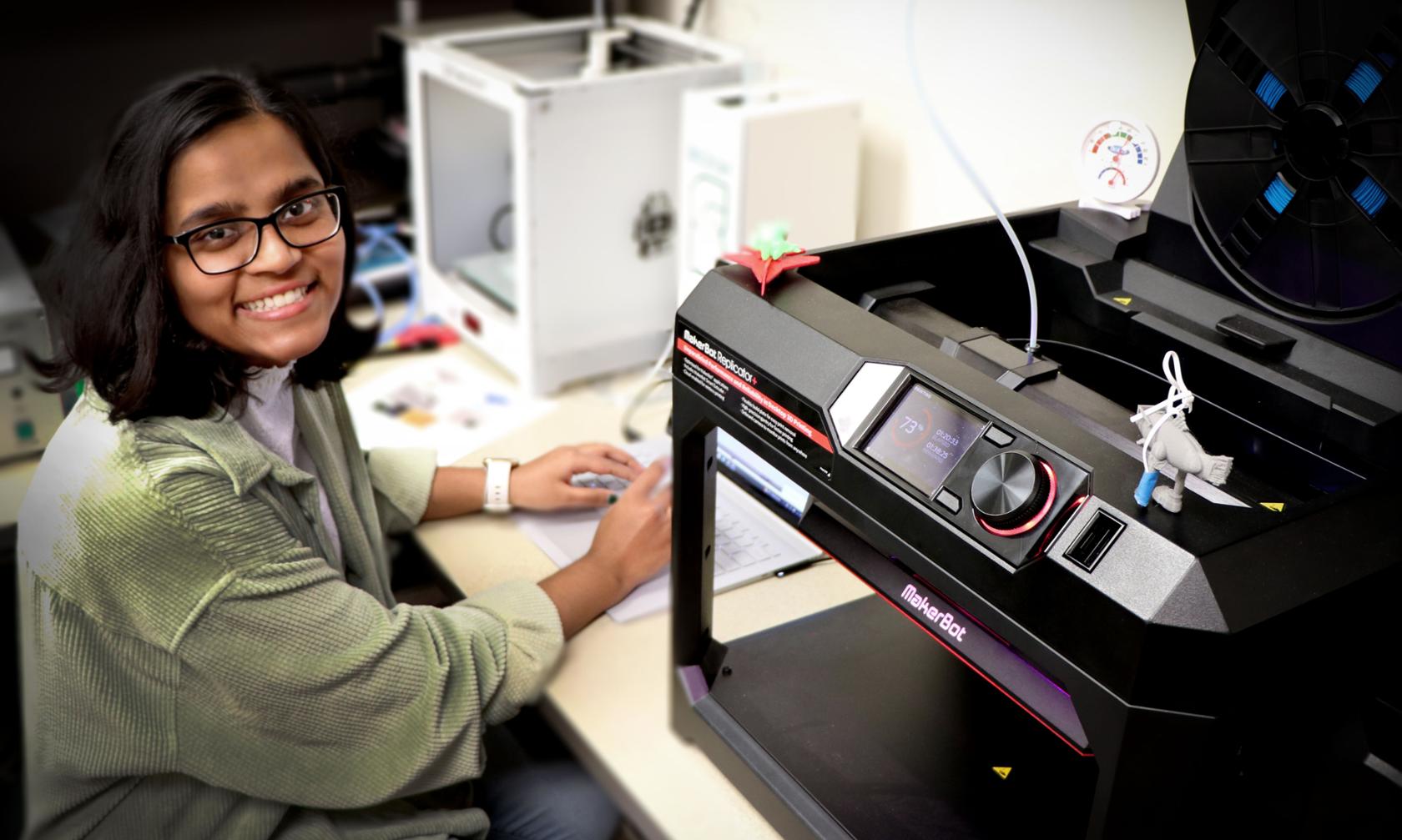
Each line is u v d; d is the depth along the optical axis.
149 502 0.85
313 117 1.00
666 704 1.01
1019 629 0.67
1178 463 0.63
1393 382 0.75
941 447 0.72
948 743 0.94
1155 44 1.16
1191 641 0.60
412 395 1.60
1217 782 0.66
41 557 0.87
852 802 0.87
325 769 0.95
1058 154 1.30
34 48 2.00
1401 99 0.72
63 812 0.96
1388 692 0.71
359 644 0.92
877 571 0.88
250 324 0.94
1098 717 0.64
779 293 0.84
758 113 1.44
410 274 1.92
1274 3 0.79
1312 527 0.66
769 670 1.01
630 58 1.79
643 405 1.58
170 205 0.88
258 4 2.15
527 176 1.54
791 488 0.95
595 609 1.09
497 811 1.12
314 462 1.12
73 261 0.94
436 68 1.70
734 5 1.75
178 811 0.97
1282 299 0.83
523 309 1.60
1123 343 0.90
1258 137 0.82
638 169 1.63
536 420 1.53
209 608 0.87
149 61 2.10
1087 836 0.69
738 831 0.90
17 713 1.25
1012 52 1.32
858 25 1.52
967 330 0.86
